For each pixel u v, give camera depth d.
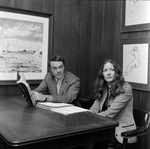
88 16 3.26
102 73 2.25
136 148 2.61
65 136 1.24
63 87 2.46
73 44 3.13
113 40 2.97
